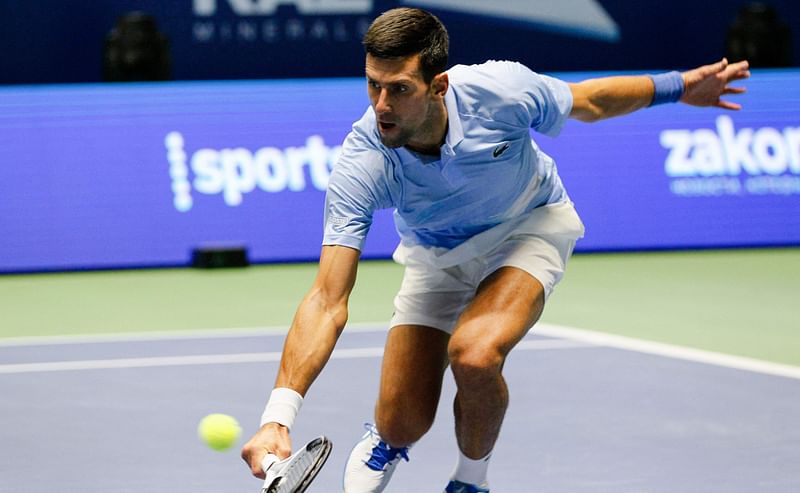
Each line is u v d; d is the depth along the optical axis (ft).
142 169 106.93
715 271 105.60
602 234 113.50
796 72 117.91
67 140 105.91
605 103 44.88
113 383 68.03
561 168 113.09
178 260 106.83
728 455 54.03
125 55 114.52
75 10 122.62
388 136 38.17
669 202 114.73
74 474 51.96
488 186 42.42
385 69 37.11
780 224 116.26
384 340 78.74
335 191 40.09
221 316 87.61
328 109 110.93
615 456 53.93
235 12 124.36
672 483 50.14
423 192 41.86
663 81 46.11
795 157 117.29
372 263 110.42
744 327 84.23
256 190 108.78
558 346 76.95
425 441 56.70
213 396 64.95
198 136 108.27
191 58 123.95
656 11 131.75
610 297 94.94
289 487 32.19
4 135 104.94
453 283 44.75
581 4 129.80
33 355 75.41
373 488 44.50
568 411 61.57
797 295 95.66
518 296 42.19
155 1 122.93
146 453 54.85
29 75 122.62
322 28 126.41
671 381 67.82
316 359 36.99
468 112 40.60
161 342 78.95
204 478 51.24
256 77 125.70
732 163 116.06
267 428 35.24
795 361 74.13
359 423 59.41
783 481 50.34
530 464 52.80
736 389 65.98
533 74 42.55
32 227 104.73
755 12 124.88
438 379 44.11
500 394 40.83
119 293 96.68
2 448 55.83
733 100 116.67
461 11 127.54
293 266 108.17
